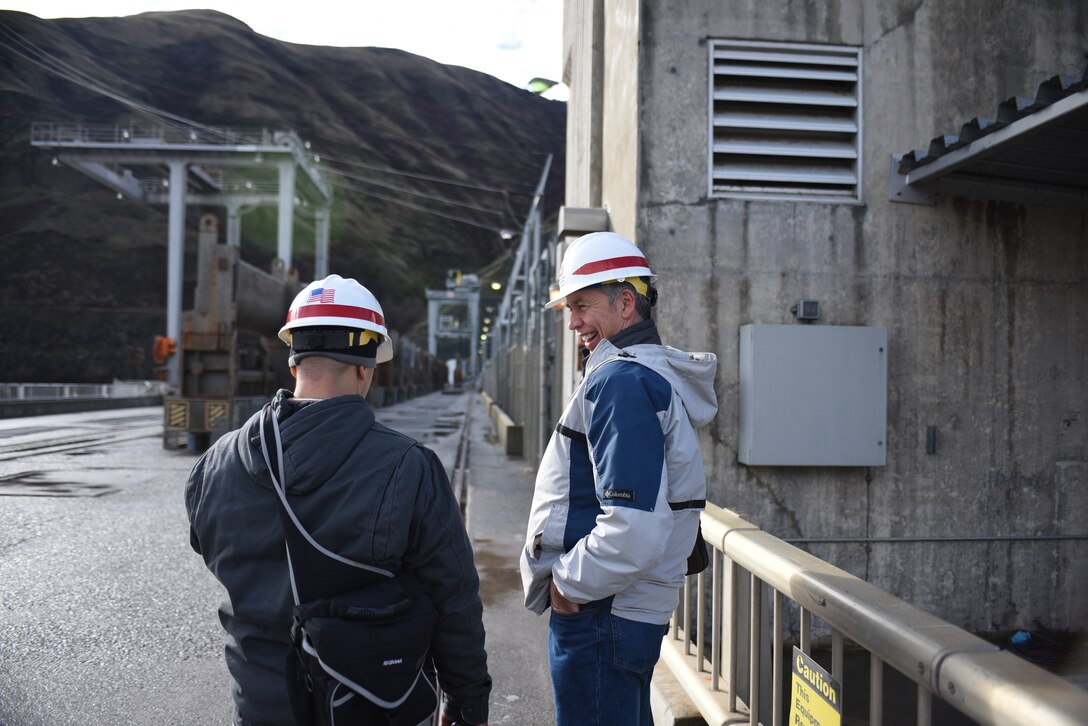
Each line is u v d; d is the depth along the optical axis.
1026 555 4.57
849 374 4.39
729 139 4.53
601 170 6.11
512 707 3.68
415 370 56.28
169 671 4.06
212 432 15.10
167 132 65.00
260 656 1.49
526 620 4.96
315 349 1.57
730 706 2.66
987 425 4.57
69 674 3.99
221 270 15.52
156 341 25.69
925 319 4.56
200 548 1.63
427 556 1.52
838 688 1.81
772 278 4.50
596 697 1.83
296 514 1.43
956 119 4.61
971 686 1.26
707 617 4.24
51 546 6.89
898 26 4.59
